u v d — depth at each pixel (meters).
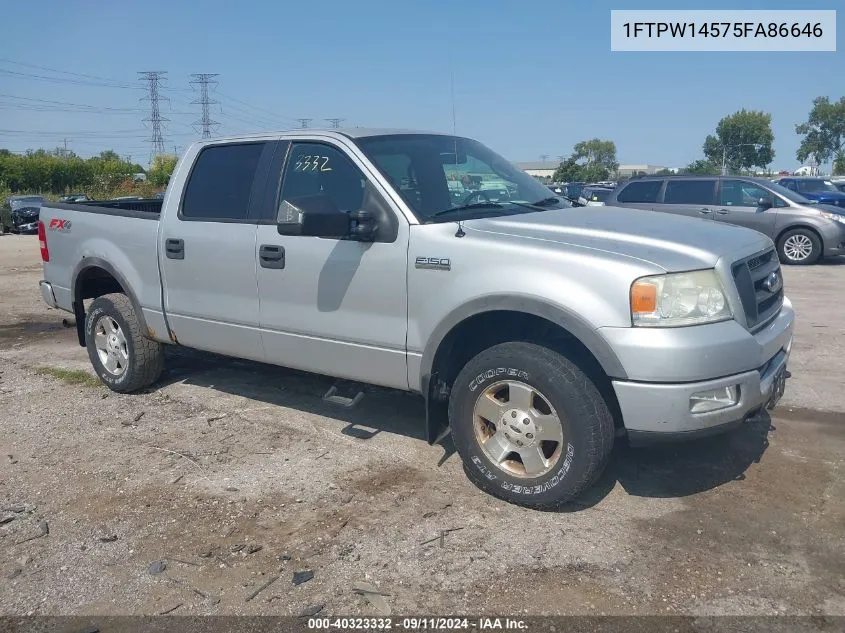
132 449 4.79
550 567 3.33
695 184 14.23
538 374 3.63
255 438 4.91
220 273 4.89
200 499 4.06
